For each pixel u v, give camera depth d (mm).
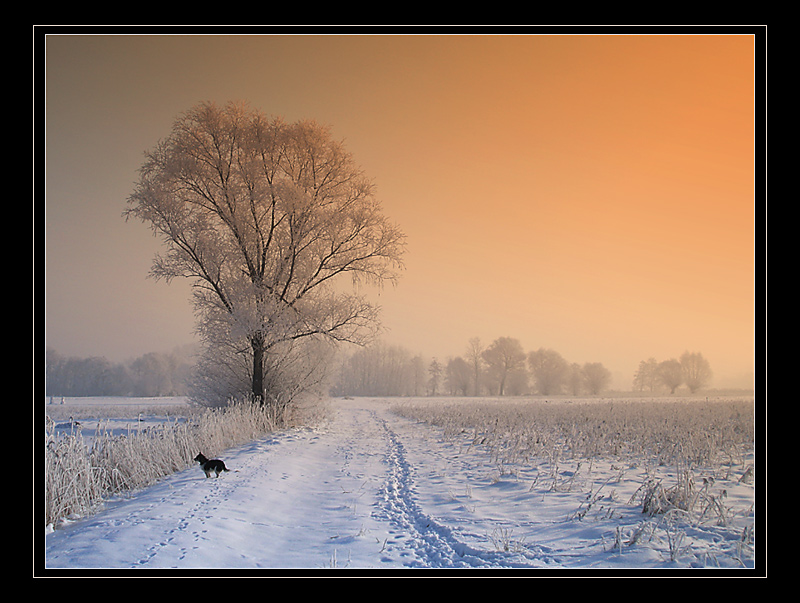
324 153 20938
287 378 21219
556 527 6871
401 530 7125
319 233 20094
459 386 122000
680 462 11070
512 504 8289
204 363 21500
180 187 19438
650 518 6996
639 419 20344
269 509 8062
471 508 8086
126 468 9516
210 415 14461
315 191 20766
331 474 11477
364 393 123938
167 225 18719
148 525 6566
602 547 5953
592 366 122000
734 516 6871
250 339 19844
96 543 5855
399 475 11289
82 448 8633
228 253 19172
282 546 6418
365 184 21219
